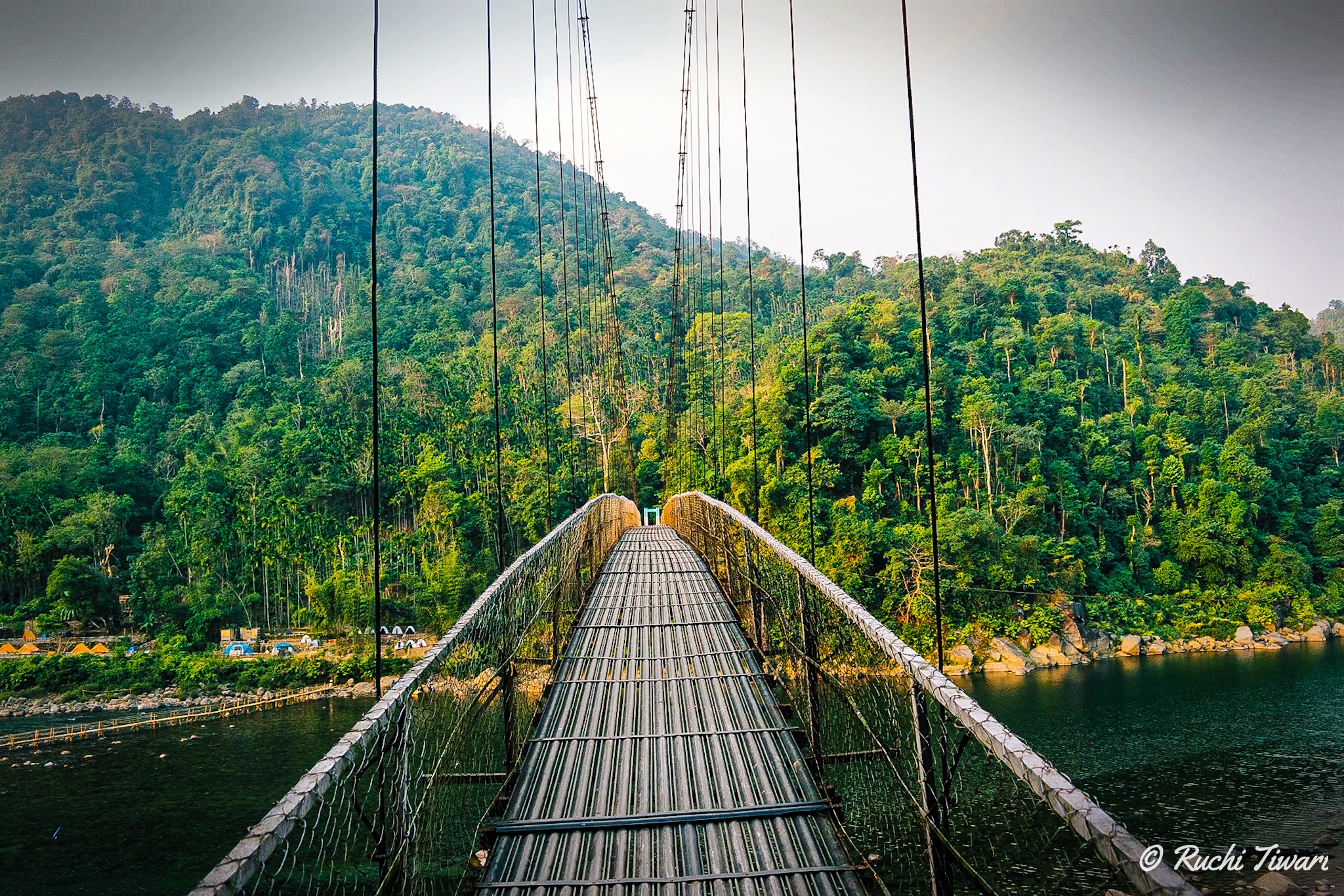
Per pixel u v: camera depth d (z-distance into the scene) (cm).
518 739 443
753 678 532
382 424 5300
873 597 3681
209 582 4431
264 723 3000
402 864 246
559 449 4622
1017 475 4709
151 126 10469
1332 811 1722
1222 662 3606
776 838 327
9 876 1627
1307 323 7531
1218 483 4925
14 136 10588
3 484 4978
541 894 293
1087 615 4091
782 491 3962
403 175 10638
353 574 4300
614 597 838
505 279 8006
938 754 254
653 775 386
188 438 5738
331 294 8019
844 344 5078
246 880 156
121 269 7650
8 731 3050
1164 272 8281
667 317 6681
